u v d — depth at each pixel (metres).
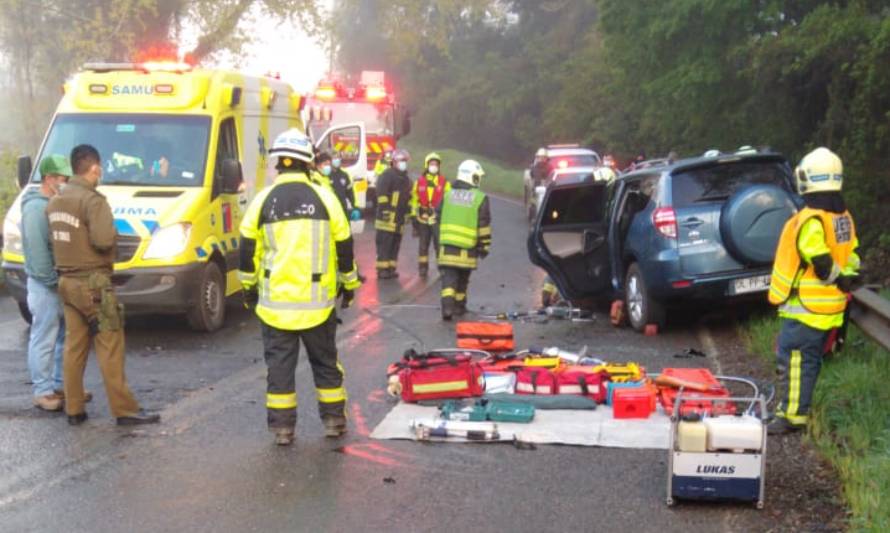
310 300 6.68
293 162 6.77
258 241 6.79
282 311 6.64
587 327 11.38
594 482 6.01
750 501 5.57
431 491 5.88
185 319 11.52
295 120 14.48
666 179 10.48
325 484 6.00
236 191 11.38
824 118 19.20
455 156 56.62
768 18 19.42
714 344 10.20
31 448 6.76
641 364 9.28
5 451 6.69
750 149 11.09
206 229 11.11
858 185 15.28
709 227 10.24
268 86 13.45
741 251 10.05
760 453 5.50
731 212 10.06
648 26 21.47
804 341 6.77
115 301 7.24
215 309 11.33
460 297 12.25
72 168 7.21
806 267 6.74
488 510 5.57
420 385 7.64
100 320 7.15
